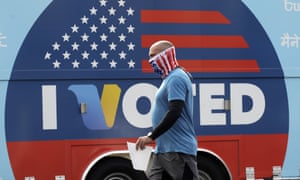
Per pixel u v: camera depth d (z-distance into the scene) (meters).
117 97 19.95
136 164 14.62
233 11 20.80
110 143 19.95
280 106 21.16
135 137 20.12
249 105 20.91
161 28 20.23
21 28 19.33
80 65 19.70
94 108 19.83
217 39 20.66
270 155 21.06
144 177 20.48
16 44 19.28
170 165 14.43
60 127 19.61
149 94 20.17
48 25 19.50
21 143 19.36
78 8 19.72
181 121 14.41
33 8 19.41
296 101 21.28
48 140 19.55
